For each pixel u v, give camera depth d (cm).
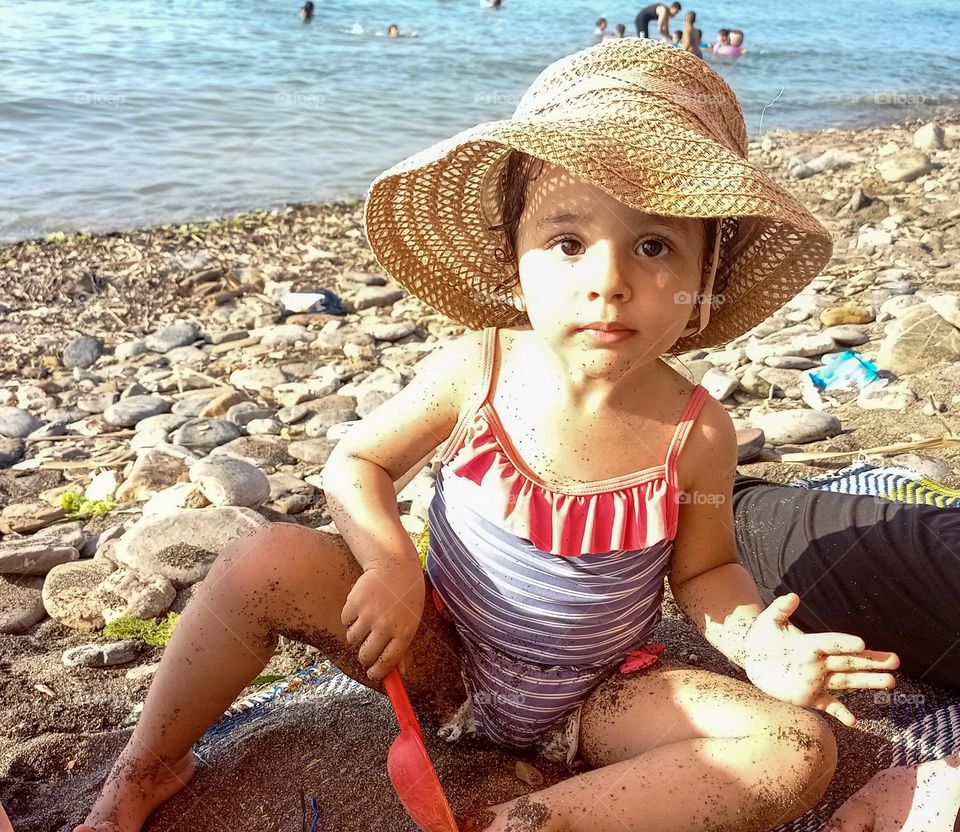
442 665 72
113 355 191
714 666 84
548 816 60
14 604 104
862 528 81
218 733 78
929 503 95
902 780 66
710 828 60
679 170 60
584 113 65
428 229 75
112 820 65
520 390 69
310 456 144
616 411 67
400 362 186
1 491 136
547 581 67
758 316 75
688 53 71
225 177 301
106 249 244
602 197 61
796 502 86
